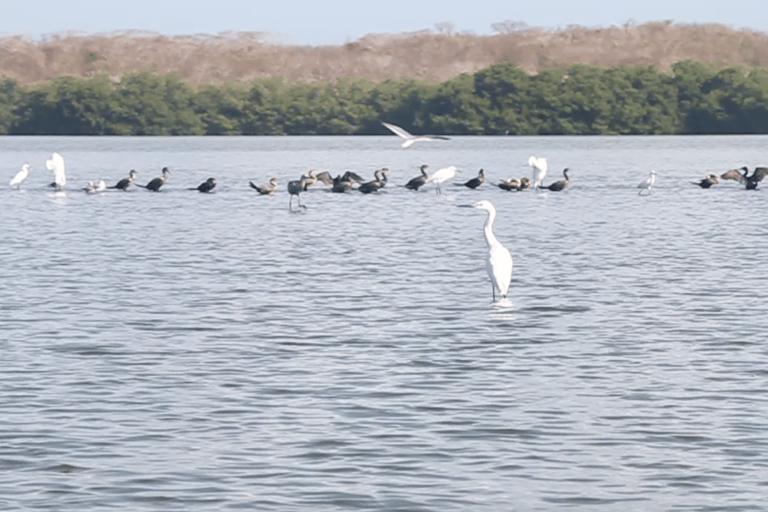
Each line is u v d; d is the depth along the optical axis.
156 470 16.50
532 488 15.78
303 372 22.64
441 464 16.78
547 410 19.69
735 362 23.50
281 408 19.86
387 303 31.20
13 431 18.38
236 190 83.19
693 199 72.62
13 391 21.03
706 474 16.30
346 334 26.67
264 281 35.62
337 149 166.88
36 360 23.78
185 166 118.31
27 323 28.22
